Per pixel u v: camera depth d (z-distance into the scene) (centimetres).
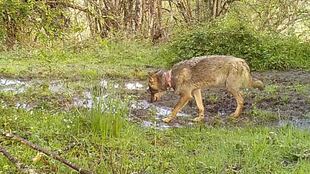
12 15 819
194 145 817
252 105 1162
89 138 803
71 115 919
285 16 2228
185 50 1725
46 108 1032
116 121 837
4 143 741
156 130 907
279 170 700
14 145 745
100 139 803
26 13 810
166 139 858
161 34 2428
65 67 1596
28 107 1045
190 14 2512
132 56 1864
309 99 1205
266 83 1427
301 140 833
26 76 1459
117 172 665
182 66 1018
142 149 786
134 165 709
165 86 1035
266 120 1039
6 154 580
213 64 1009
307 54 1773
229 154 761
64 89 1247
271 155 755
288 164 734
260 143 792
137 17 2391
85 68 1600
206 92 1298
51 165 663
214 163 720
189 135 881
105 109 853
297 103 1177
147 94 1256
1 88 1254
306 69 1673
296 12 2220
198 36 1723
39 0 846
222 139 845
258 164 720
